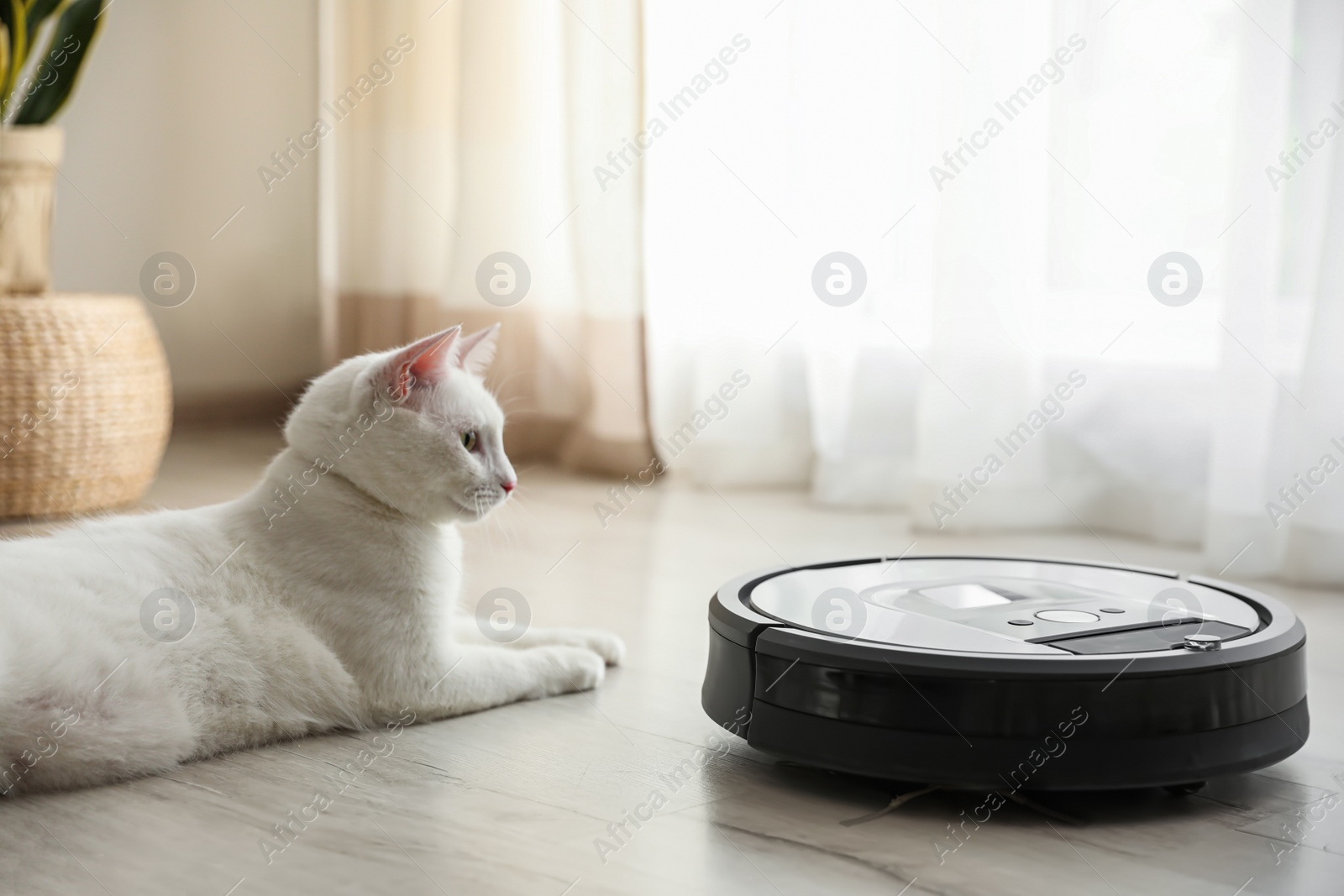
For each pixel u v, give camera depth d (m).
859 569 1.55
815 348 2.74
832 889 0.97
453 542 1.44
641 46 2.88
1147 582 1.47
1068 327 2.49
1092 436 2.52
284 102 3.76
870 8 2.61
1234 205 2.10
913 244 2.66
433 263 3.55
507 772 1.23
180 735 1.21
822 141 2.68
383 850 1.04
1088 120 2.39
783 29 2.77
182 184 3.58
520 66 3.22
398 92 3.50
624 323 2.99
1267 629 1.22
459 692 1.38
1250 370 2.10
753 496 2.88
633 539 2.40
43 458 2.35
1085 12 2.35
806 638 1.18
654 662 1.63
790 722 1.17
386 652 1.33
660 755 1.28
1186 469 2.38
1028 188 2.40
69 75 2.49
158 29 3.46
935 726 1.09
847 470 2.74
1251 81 2.06
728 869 1.00
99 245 3.44
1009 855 1.04
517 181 3.24
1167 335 2.39
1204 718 1.09
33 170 2.43
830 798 1.17
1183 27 2.28
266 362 3.84
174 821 1.09
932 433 2.48
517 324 3.25
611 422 3.05
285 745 1.30
